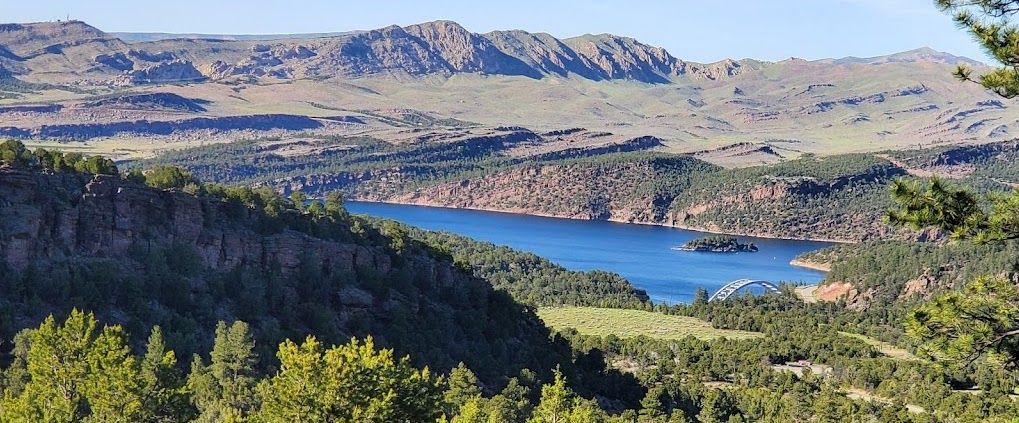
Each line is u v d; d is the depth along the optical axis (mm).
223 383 121938
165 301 158000
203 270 173125
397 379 75000
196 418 110188
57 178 165375
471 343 192500
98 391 82750
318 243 193750
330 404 71938
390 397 72812
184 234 173500
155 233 169250
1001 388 173375
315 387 72688
